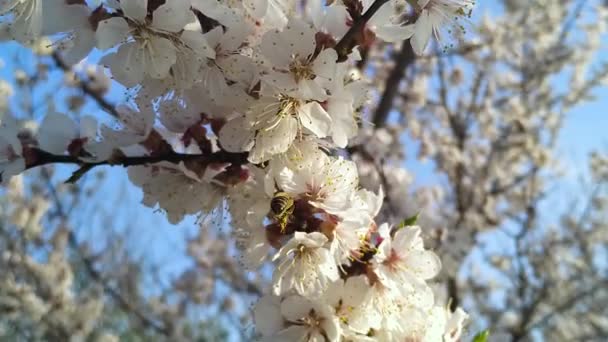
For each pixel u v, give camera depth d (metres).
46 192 0.68
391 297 0.18
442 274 0.56
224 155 0.19
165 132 0.19
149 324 0.73
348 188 0.18
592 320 0.91
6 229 0.66
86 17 0.17
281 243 0.18
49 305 0.65
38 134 0.19
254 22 0.18
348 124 0.17
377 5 0.17
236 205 0.19
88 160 0.19
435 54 0.54
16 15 0.17
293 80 0.17
